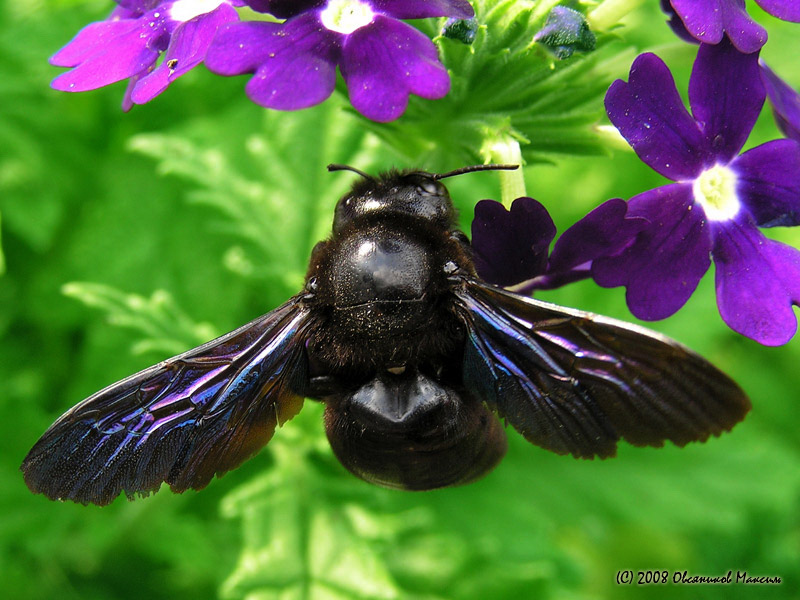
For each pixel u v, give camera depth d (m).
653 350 0.07
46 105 0.14
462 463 0.08
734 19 0.08
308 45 0.08
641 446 0.08
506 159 0.09
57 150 0.14
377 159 0.13
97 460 0.08
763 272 0.08
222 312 0.14
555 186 0.15
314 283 0.08
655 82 0.08
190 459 0.08
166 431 0.08
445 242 0.08
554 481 0.14
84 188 0.14
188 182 0.14
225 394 0.08
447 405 0.08
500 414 0.08
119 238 0.14
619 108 0.08
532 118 0.09
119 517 0.14
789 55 0.15
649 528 0.16
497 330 0.08
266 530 0.11
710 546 0.16
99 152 0.15
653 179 0.15
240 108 0.15
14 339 0.14
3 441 0.13
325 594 0.11
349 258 0.08
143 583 0.14
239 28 0.08
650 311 0.08
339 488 0.12
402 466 0.08
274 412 0.08
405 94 0.07
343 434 0.08
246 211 0.13
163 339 0.12
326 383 0.08
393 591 0.11
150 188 0.14
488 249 0.08
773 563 0.16
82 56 0.08
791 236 0.16
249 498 0.12
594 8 0.10
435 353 0.08
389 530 0.12
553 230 0.08
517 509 0.14
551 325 0.08
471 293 0.08
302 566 0.11
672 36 0.15
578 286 0.14
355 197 0.08
